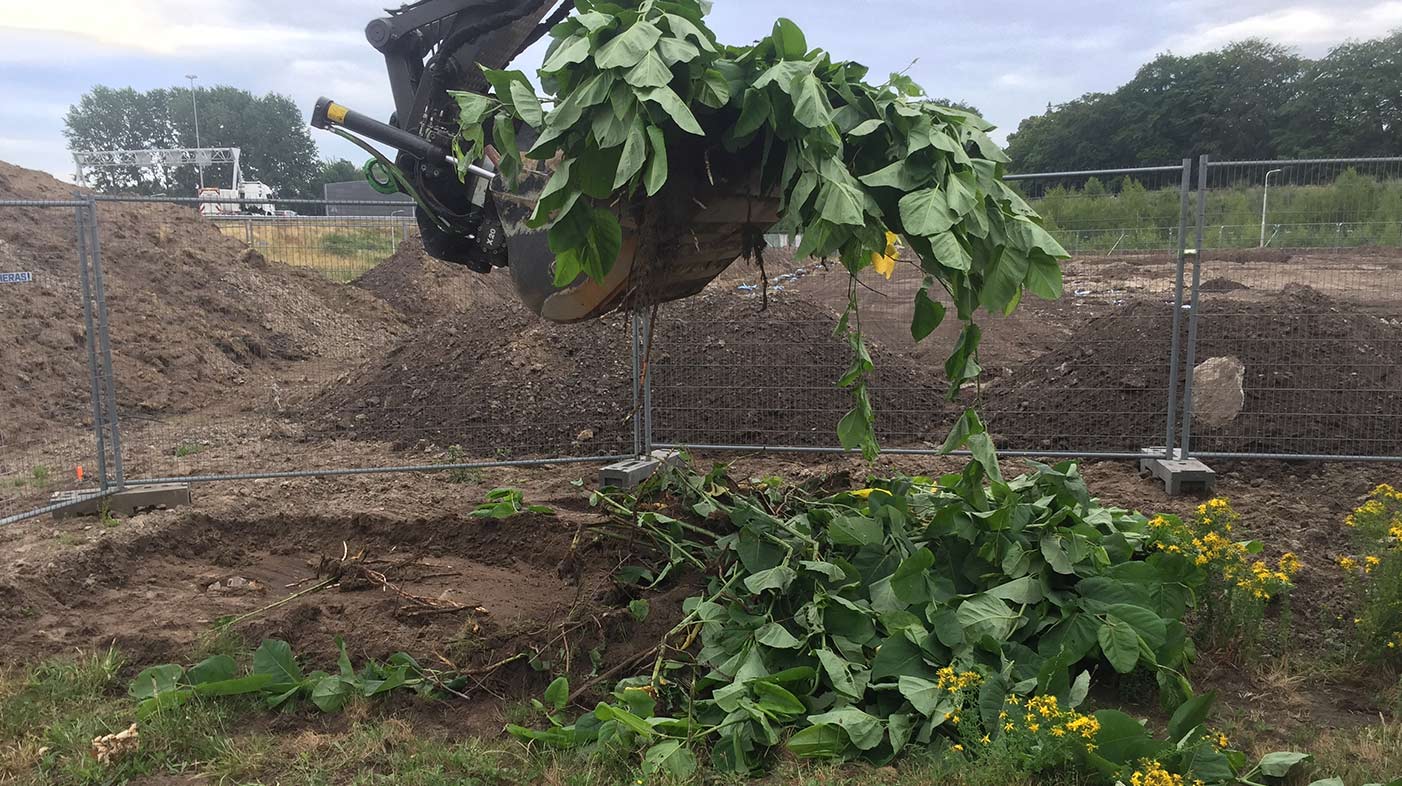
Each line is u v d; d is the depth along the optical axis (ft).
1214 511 14.03
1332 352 25.18
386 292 55.36
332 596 15.38
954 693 10.82
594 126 9.99
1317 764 10.62
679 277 13.60
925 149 10.63
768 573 13.06
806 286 41.81
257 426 29.78
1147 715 11.89
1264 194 22.91
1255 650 13.23
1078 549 12.85
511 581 16.21
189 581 16.75
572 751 11.04
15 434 28.43
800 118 9.95
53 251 42.24
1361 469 21.76
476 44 15.10
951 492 15.44
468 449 25.98
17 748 11.15
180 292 44.27
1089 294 29.68
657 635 13.76
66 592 15.72
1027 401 26.27
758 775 10.63
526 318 31.01
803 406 26.50
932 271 10.87
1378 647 12.86
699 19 10.82
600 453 25.23
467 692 12.58
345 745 11.25
